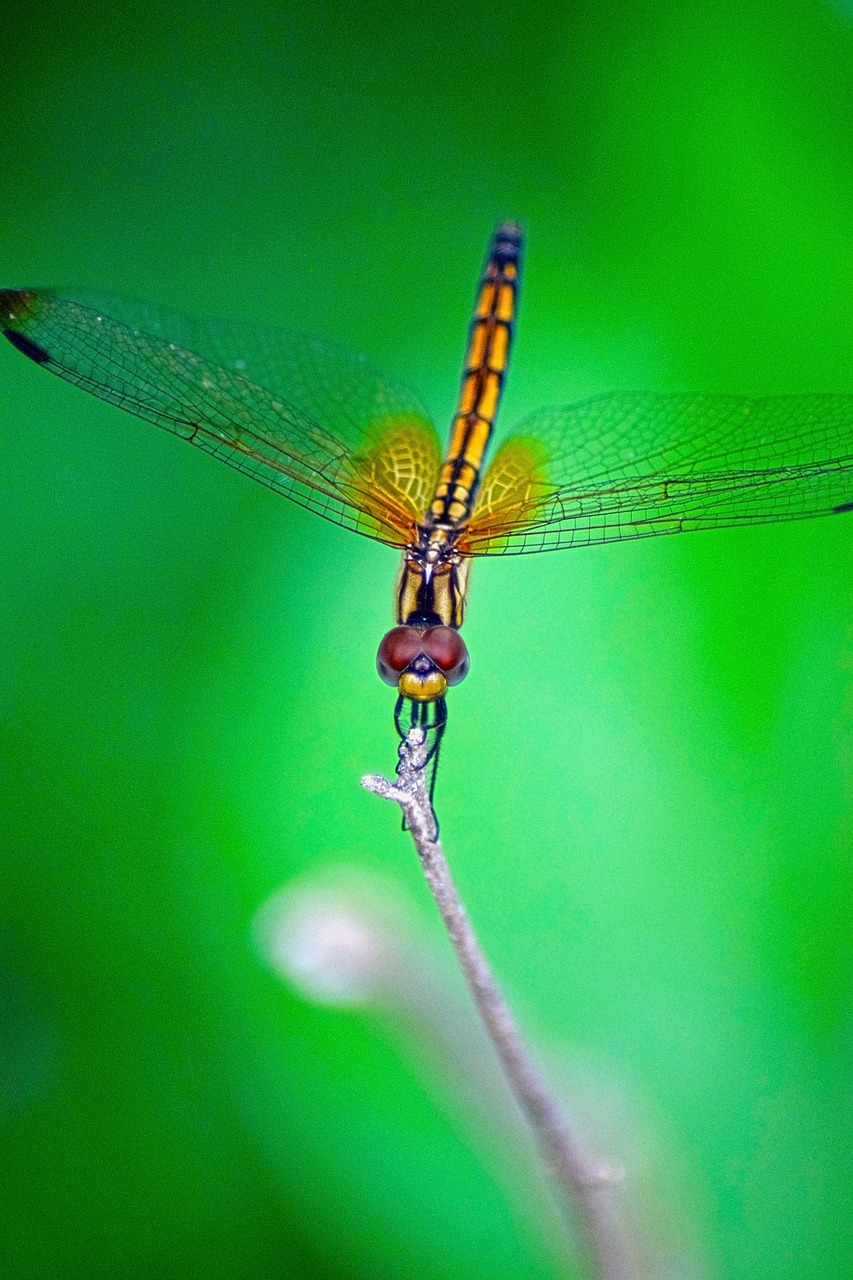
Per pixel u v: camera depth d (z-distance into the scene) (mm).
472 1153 642
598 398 657
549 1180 641
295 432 656
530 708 646
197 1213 647
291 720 647
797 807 644
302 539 653
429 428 659
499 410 659
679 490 650
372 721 647
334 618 650
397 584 648
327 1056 644
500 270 661
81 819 655
